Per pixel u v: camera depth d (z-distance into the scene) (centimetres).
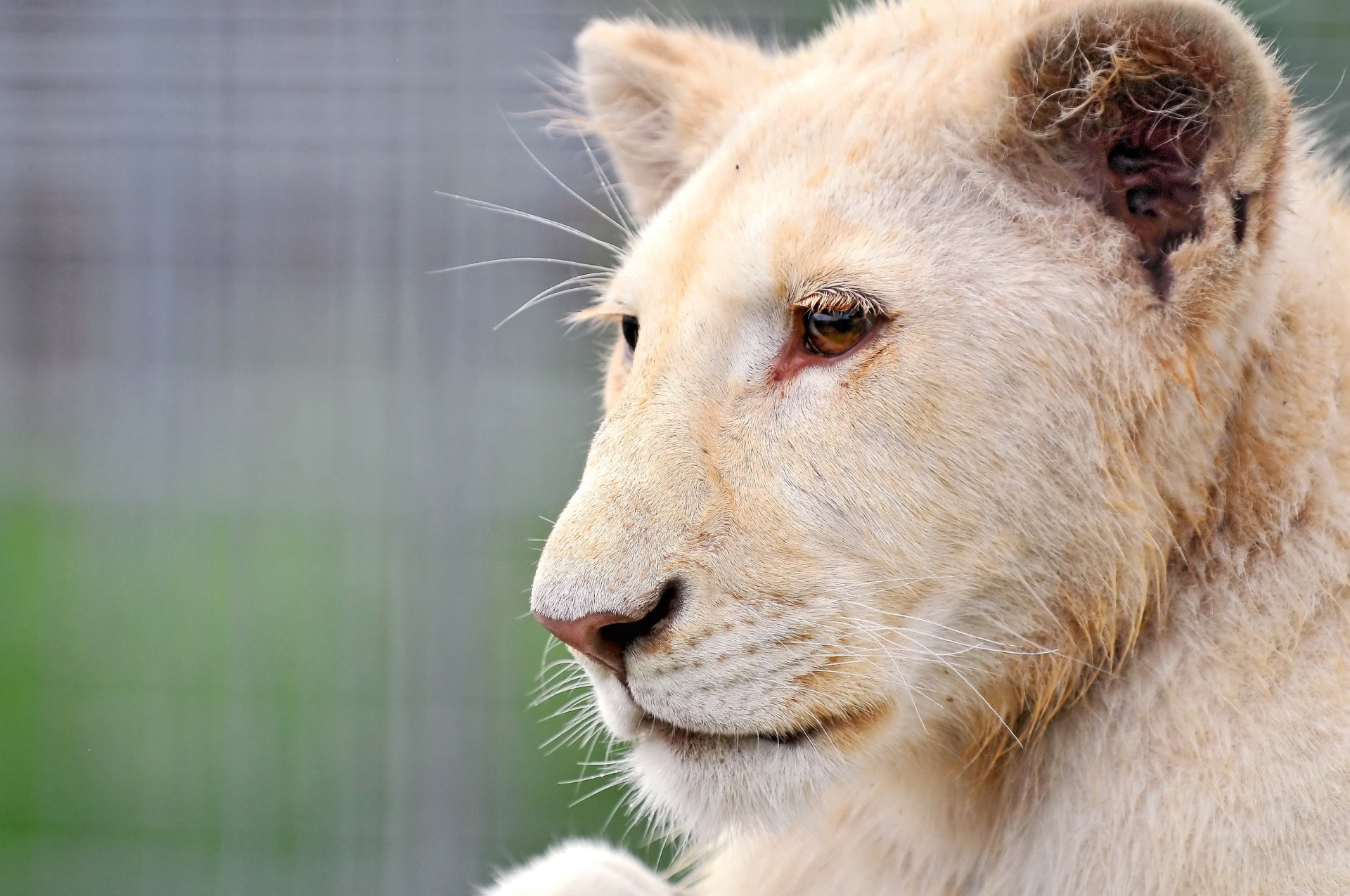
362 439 1219
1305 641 476
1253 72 456
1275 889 461
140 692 1295
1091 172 498
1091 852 494
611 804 1124
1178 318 479
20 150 1366
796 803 486
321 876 1152
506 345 1220
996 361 481
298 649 1306
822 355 496
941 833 540
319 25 1155
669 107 671
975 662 497
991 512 484
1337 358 502
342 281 1213
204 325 1362
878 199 500
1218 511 490
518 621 1163
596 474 495
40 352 1666
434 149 1117
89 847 1198
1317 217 528
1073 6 477
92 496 1559
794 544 480
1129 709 492
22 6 1246
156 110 1255
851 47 589
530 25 1105
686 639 473
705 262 511
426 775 1088
